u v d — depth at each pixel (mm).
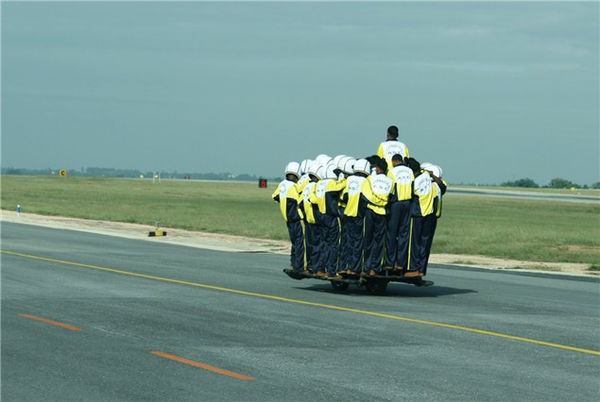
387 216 17484
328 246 17984
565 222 58062
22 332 12445
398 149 18297
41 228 38812
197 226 43406
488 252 31250
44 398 8711
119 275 20297
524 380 9750
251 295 17141
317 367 10250
